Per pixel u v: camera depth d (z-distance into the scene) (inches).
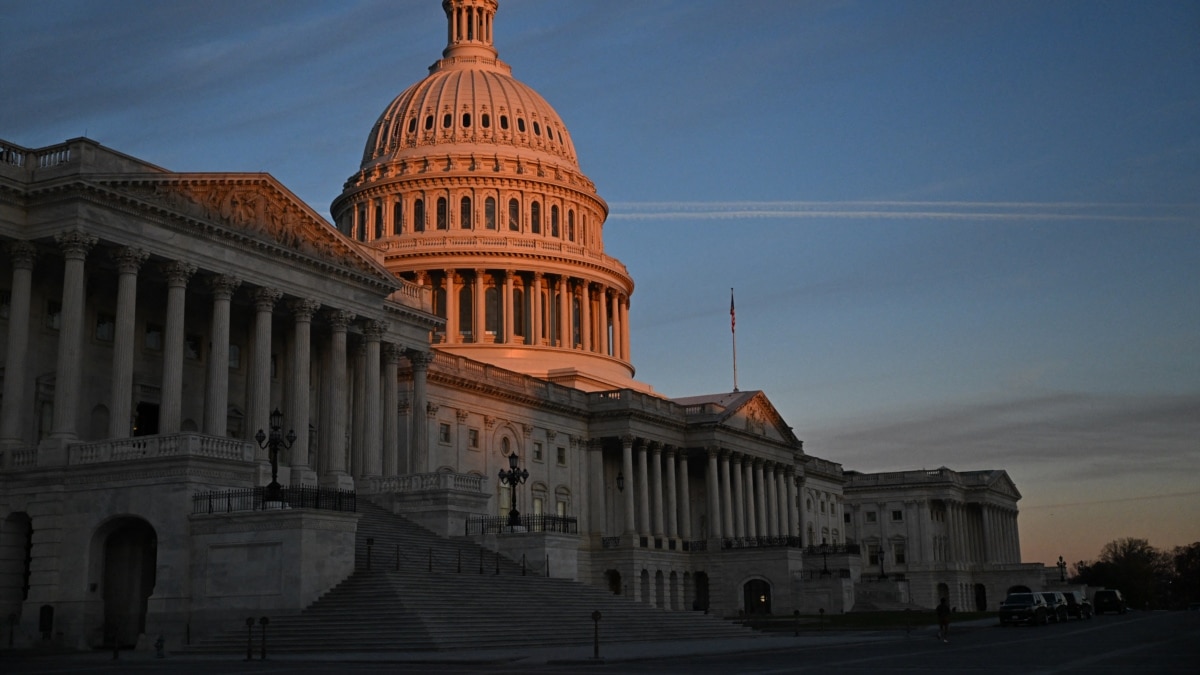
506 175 5467.5
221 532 2192.4
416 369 3501.5
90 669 1610.5
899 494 7490.2
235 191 2760.8
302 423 2898.6
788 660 1808.6
